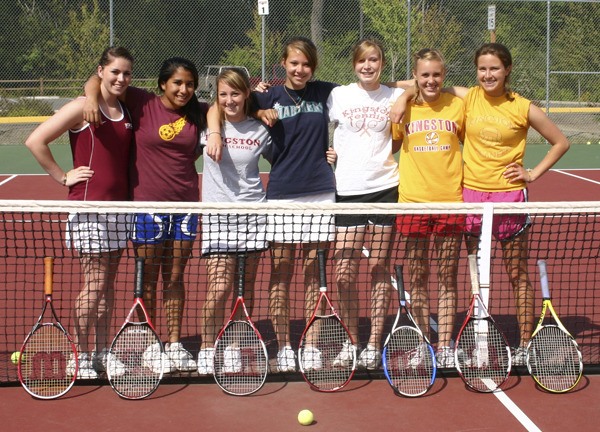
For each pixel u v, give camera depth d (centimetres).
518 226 507
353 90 514
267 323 595
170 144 490
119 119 484
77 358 467
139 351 485
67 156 1633
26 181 1380
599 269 711
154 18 2034
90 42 2034
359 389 480
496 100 504
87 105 465
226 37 2130
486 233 487
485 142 502
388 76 1948
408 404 459
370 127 508
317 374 497
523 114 497
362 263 722
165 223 499
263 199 518
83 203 470
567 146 508
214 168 502
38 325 466
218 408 454
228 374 496
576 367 502
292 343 550
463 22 2103
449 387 482
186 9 2062
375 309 516
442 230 509
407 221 507
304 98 508
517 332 571
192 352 536
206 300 505
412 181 507
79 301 486
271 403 461
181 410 451
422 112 506
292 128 503
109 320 509
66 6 2367
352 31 2095
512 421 436
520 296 515
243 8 2181
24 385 462
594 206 488
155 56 2027
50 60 2306
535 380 472
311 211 478
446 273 513
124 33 2020
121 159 490
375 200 514
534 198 1221
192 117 497
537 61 2047
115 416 443
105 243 486
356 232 510
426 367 496
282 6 2372
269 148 508
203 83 2062
